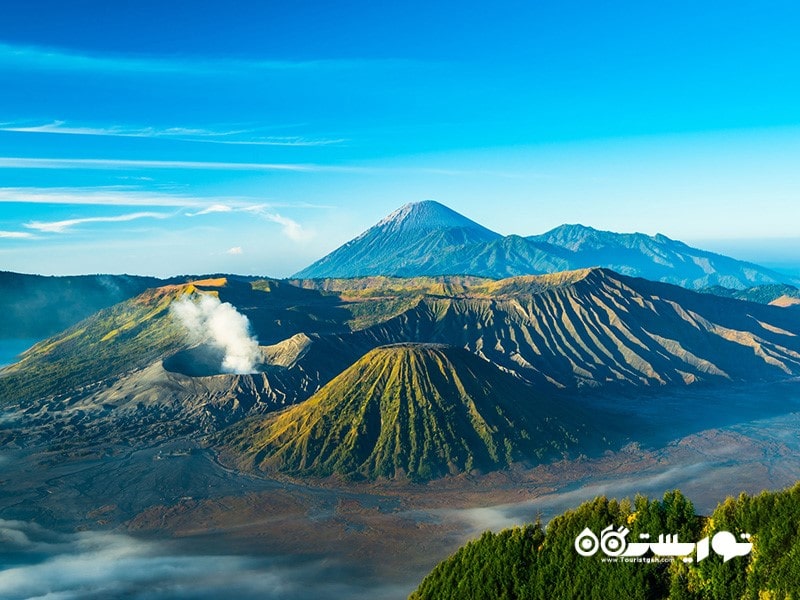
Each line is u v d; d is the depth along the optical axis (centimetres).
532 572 8106
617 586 7450
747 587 6925
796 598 6412
